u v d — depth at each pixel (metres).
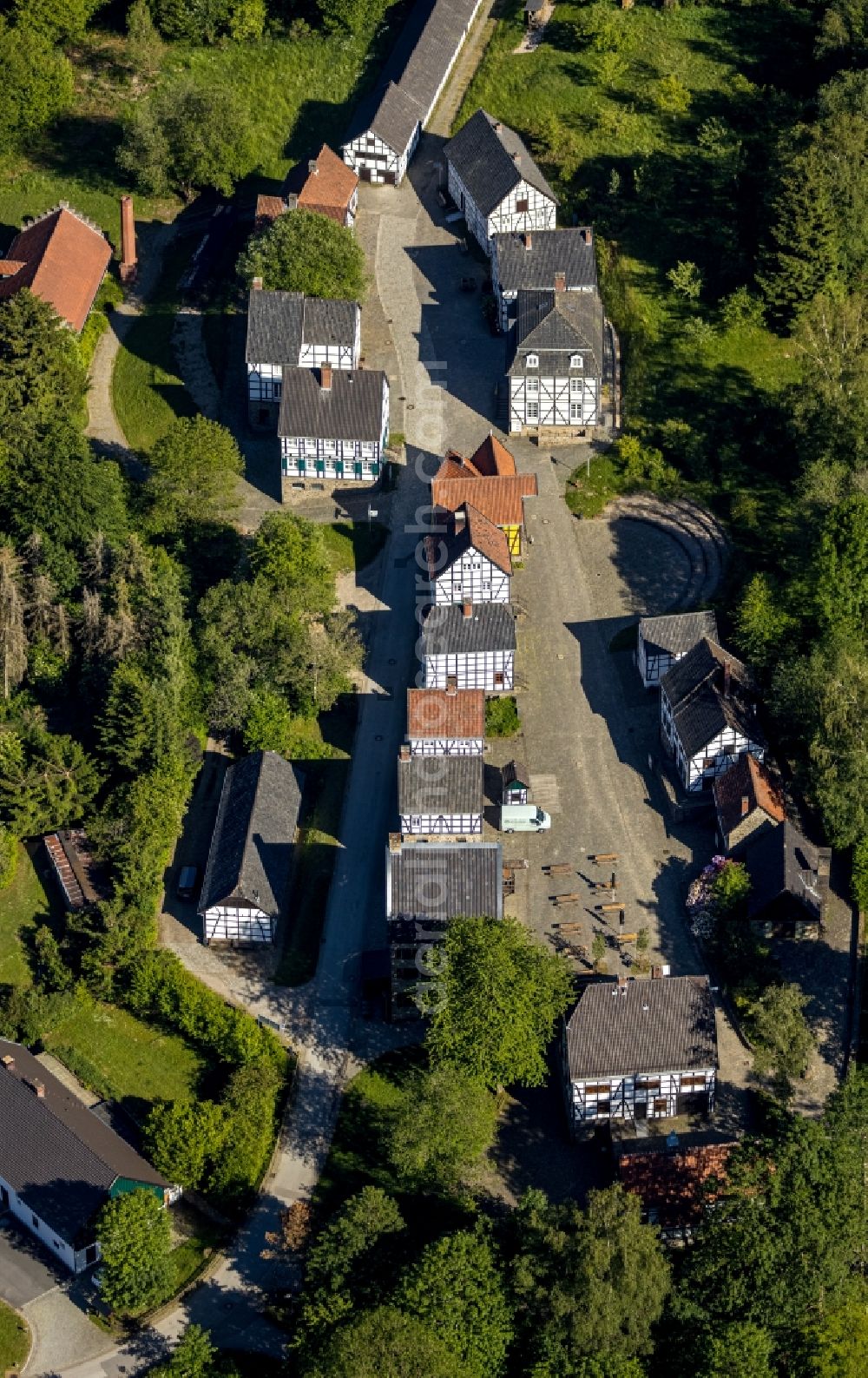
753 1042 149.25
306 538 180.38
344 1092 149.50
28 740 172.12
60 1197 142.50
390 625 181.00
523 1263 130.62
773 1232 131.12
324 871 163.25
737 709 164.12
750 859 157.62
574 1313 127.75
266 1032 151.38
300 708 173.25
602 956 154.12
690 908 156.75
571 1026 144.75
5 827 167.38
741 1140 137.62
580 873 160.88
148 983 153.88
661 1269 130.75
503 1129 147.50
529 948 146.38
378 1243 136.25
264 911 155.88
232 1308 139.75
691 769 163.25
